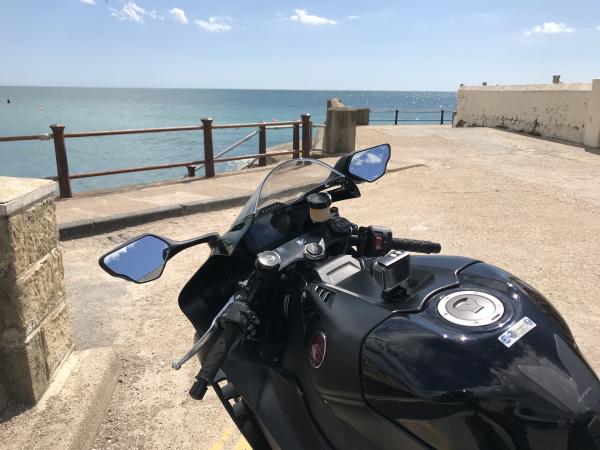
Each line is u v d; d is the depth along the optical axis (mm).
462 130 16812
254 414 2258
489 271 1986
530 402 1498
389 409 1646
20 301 2846
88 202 7977
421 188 8812
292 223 2682
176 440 3043
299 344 2166
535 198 7988
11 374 2938
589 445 1495
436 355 1604
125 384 3561
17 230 2807
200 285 2910
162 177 17516
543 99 14711
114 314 4539
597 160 10984
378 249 2627
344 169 2863
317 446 1984
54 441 2750
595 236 6199
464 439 1502
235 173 10406
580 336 3980
